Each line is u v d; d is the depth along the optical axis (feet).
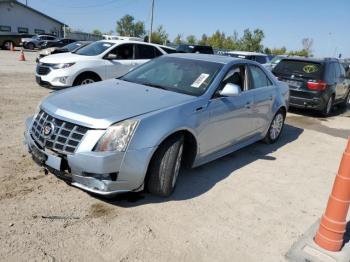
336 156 22.17
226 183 15.81
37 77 32.07
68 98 13.62
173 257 10.49
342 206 11.10
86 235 11.01
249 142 19.72
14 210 11.85
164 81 16.47
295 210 14.21
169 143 13.07
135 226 11.71
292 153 21.59
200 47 75.82
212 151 16.08
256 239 11.88
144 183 12.87
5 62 63.00
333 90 35.83
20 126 21.02
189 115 13.88
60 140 12.05
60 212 12.03
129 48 34.50
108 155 11.51
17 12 153.69
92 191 11.77
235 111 16.89
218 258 10.69
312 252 11.35
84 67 31.19
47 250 10.17
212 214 13.04
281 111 22.82
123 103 13.32
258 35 155.74
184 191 14.52
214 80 16.05
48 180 14.08
